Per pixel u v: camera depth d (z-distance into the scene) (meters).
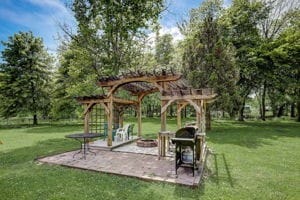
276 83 18.05
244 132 14.11
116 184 4.89
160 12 13.33
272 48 17.72
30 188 4.64
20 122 23.89
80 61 13.27
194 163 5.32
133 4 12.30
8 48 20.78
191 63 14.34
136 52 14.13
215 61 13.66
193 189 4.59
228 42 16.62
